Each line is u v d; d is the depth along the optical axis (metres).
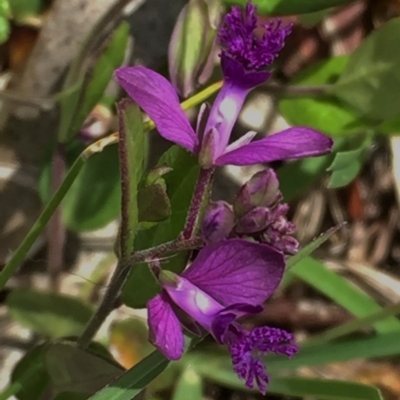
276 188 0.09
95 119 0.12
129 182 0.09
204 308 0.09
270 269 0.09
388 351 0.11
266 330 0.09
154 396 0.12
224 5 0.11
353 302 0.12
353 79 0.12
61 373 0.11
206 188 0.09
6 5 0.12
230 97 0.09
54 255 0.12
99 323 0.10
